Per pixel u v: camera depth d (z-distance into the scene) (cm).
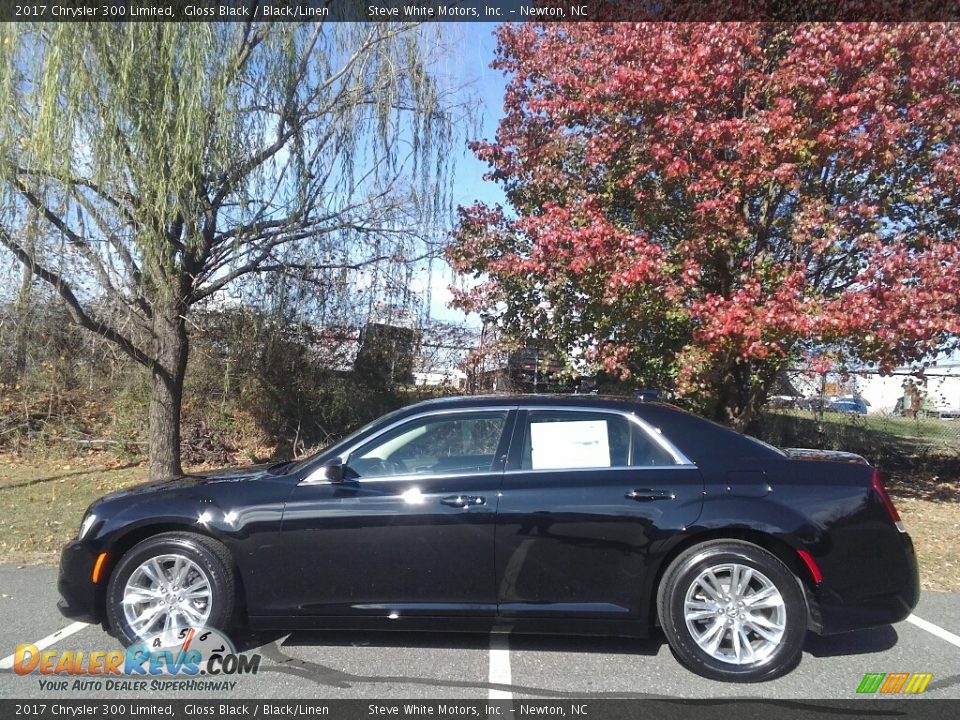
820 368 744
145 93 710
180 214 769
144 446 1123
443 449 439
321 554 413
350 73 847
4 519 765
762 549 397
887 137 673
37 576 587
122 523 424
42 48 715
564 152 830
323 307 958
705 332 688
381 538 412
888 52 671
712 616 396
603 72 788
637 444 426
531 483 416
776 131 689
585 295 796
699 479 410
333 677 398
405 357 1180
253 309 1064
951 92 717
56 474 999
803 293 721
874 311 644
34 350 1116
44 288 905
